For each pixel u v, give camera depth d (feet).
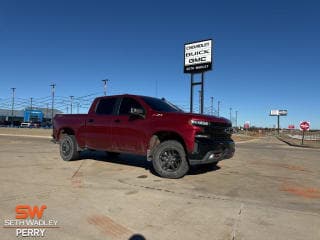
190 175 27.02
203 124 24.54
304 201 19.51
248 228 14.51
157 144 26.81
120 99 30.04
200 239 13.26
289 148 79.92
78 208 17.01
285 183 25.09
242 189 22.20
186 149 24.50
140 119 27.45
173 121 25.20
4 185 21.50
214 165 32.32
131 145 27.94
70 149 32.94
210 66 63.93
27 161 32.27
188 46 67.56
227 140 26.73
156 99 29.71
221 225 14.83
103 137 30.12
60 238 13.28
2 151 40.78
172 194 20.10
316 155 54.70
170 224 14.88
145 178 25.05
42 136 91.45
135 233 13.82
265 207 17.78
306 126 113.70
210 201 18.69
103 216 15.84
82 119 32.37
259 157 45.98
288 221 15.53
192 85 66.95
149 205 17.69
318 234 13.98
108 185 22.29
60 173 26.35
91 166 30.32
